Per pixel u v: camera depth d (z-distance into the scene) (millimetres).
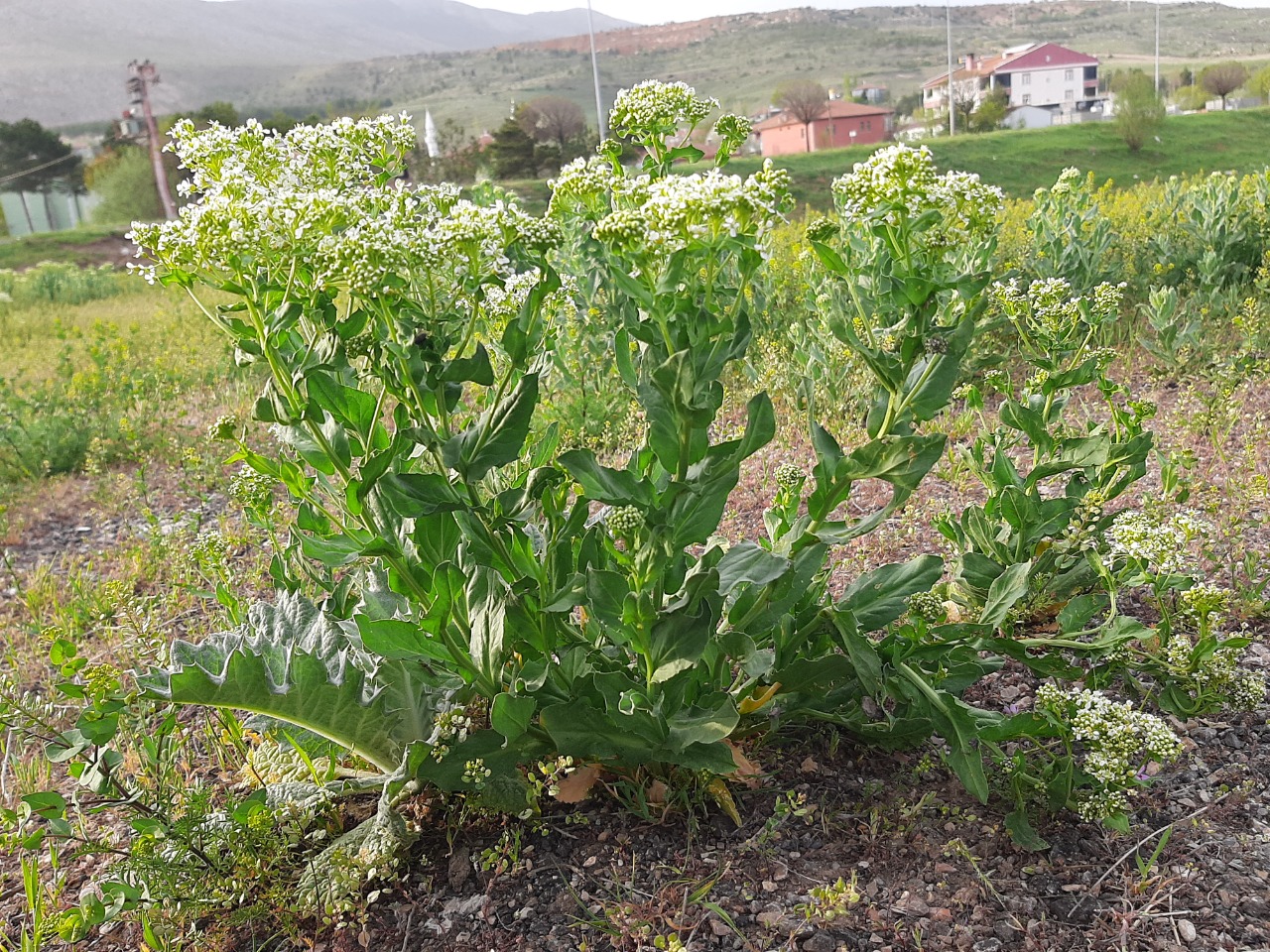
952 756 2861
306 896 2746
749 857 2850
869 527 2664
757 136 102750
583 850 2932
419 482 2535
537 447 3139
